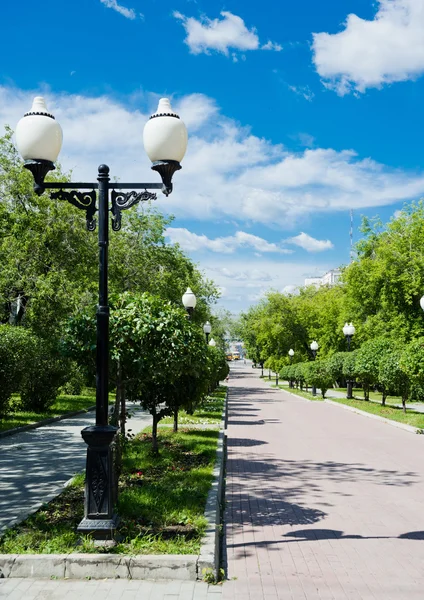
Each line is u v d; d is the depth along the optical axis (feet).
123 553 15.43
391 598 14.42
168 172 17.44
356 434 49.98
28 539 16.60
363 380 84.48
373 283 110.52
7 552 15.56
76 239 77.82
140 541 16.24
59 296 70.74
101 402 16.93
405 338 104.88
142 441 38.83
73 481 25.55
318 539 19.48
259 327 172.24
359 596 14.52
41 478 27.45
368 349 75.61
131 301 27.68
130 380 27.99
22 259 73.51
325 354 144.97
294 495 26.35
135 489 23.21
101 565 14.97
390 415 62.08
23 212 75.00
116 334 26.16
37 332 70.23
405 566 16.83
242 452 39.70
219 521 21.07
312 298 179.73
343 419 63.62
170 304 29.43
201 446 36.37
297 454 38.86
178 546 16.06
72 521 18.88
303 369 106.73
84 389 91.45
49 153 17.17
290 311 164.86
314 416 67.26
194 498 21.95
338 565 16.85
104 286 17.43
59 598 13.61
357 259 124.47
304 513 23.09
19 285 71.36
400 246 109.09
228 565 16.79
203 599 13.79
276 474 31.58
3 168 76.48
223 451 37.70
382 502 25.00
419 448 41.70
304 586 15.15
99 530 16.07
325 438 47.26
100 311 17.29
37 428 48.49
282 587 15.05
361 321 119.96
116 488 18.51
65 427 49.47
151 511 19.89
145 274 95.71
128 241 97.96
